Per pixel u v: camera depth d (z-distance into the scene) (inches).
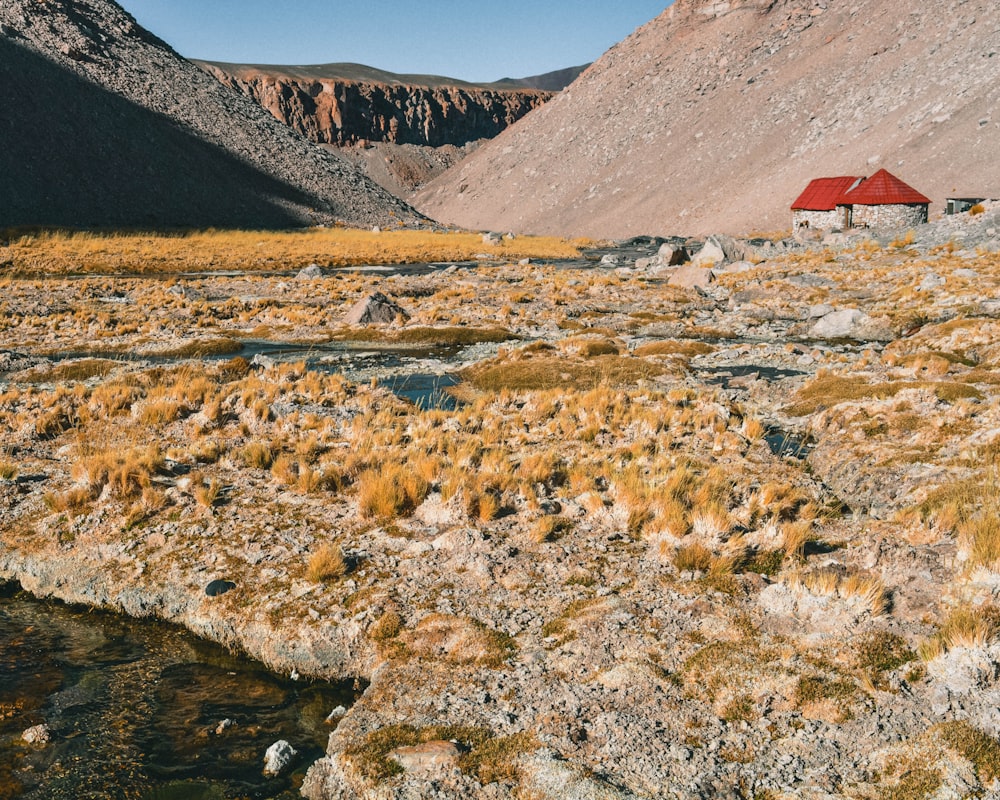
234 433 591.2
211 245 3280.0
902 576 328.2
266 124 5979.3
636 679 276.8
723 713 258.1
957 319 1099.9
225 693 311.0
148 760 268.1
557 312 1501.0
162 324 1325.0
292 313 1428.4
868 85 5315.0
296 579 368.2
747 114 5905.5
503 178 7568.9
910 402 621.6
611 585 347.3
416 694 281.0
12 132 4005.9
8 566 405.7
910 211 3051.2
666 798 221.5
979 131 4062.5
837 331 1243.8
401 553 384.8
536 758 239.1
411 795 229.9
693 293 1768.0
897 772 225.3
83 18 5551.2
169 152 4670.3
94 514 436.5
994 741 230.5
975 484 441.4
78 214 3848.4
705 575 350.9
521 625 320.5
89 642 350.6
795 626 303.6
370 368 995.9
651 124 6678.2
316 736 283.6
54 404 645.9
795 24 6697.8
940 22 5413.4
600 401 681.6
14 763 263.9
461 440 583.2
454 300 1679.4
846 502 494.0
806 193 3341.5
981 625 274.1
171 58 6003.9
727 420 655.8
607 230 5585.6
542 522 396.8
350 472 481.7
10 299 1569.9
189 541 408.8
